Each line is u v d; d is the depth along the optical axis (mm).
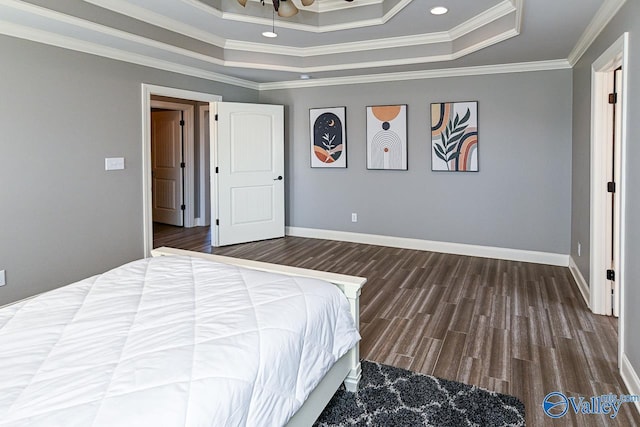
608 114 3078
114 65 3953
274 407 1322
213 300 1653
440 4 3439
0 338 1329
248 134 5613
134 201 4258
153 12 3664
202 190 7156
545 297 3592
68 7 3055
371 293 3717
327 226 5977
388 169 5438
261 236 5887
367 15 3969
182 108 6785
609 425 1905
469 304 3436
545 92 4500
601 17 2795
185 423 994
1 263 3170
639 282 2074
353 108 5574
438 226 5223
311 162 5953
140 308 1577
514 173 4738
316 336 1645
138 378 1101
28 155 3299
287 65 5004
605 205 3127
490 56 4180
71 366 1162
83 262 3785
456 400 2080
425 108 5129
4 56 3094
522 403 2064
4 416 947
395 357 2543
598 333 2861
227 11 3822
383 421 1901
